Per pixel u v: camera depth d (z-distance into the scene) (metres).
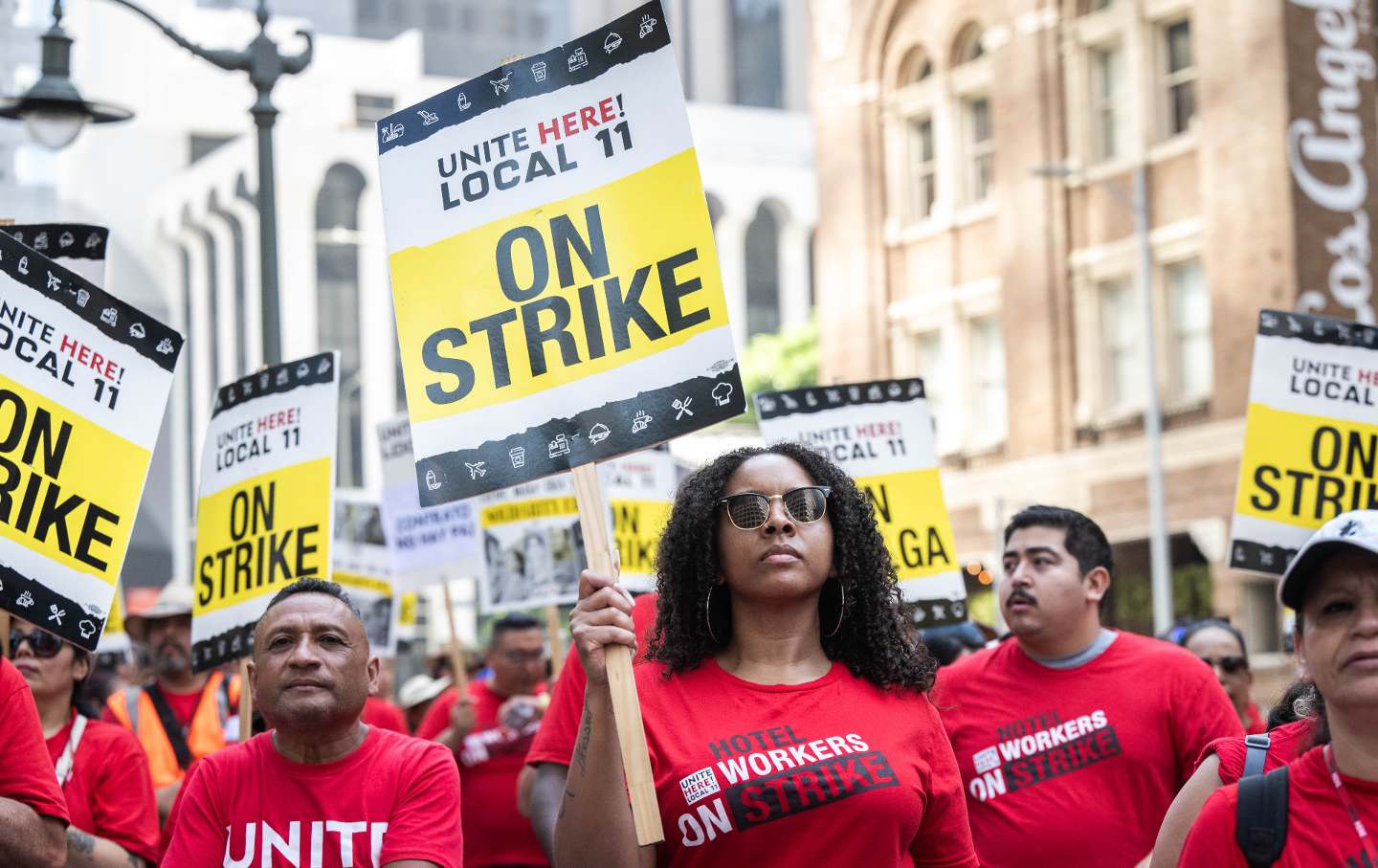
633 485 9.53
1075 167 28.92
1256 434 6.59
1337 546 3.08
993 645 6.28
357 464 73.00
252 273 73.50
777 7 85.00
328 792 4.53
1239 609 26.22
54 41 10.98
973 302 30.88
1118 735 5.74
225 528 6.82
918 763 4.07
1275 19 25.81
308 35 10.85
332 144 73.12
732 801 3.93
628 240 4.44
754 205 72.38
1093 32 28.73
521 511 9.63
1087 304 28.83
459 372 4.50
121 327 5.18
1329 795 3.18
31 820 4.54
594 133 4.51
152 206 81.12
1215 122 26.67
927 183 32.28
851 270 33.16
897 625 4.25
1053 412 29.19
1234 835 3.23
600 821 3.89
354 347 73.50
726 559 4.16
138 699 8.05
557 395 4.41
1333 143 26.05
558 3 96.56
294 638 4.53
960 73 31.28
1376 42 27.12
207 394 77.31
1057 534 5.90
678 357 4.35
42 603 5.01
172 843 4.56
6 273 5.07
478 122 4.59
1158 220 27.80
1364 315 26.09
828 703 4.08
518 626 9.58
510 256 4.52
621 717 3.89
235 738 8.09
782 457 4.23
